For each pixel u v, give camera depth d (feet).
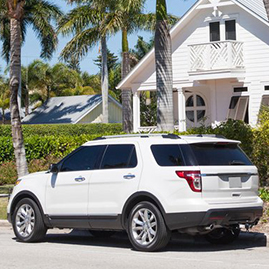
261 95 97.25
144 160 36.29
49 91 232.73
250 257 34.14
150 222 35.50
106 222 37.40
